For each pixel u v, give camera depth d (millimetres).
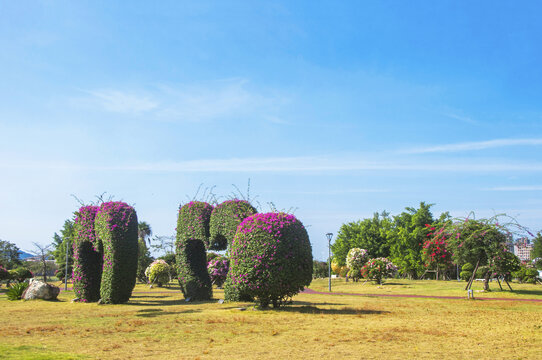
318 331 10547
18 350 8273
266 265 14500
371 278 37250
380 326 11398
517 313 15023
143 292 31031
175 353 8078
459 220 25562
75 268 22047
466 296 24234
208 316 13734
